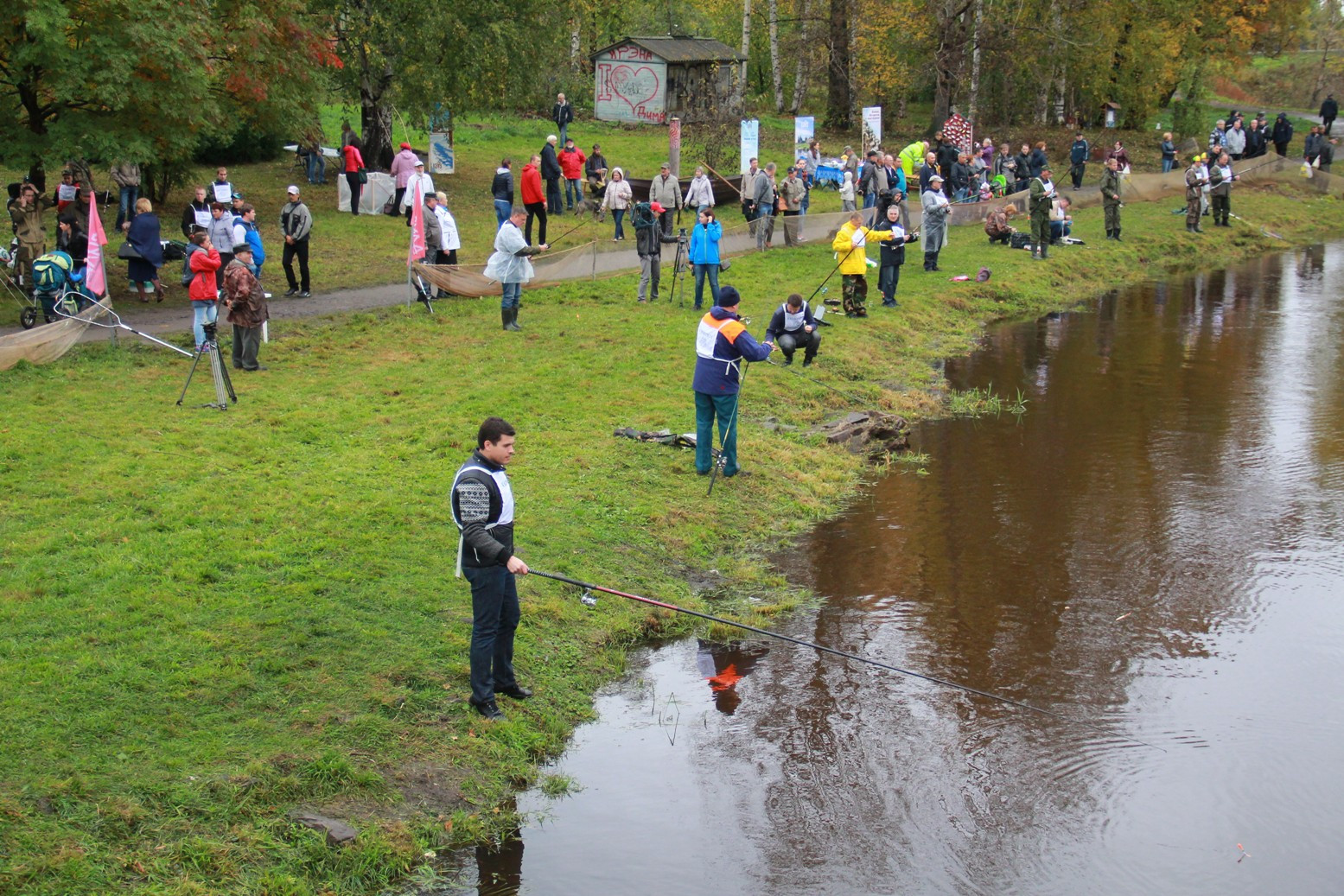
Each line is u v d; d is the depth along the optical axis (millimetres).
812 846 6160
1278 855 6121
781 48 50219
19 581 7707
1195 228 28031
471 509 6594
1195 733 7305
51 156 16500
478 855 6016
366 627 7582
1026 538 10562
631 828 6301
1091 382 16219
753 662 8242
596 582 8930
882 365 16422
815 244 23484
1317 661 8273
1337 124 51750
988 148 31172
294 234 17359
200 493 9508
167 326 15656
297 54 20688
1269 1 45594
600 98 42281
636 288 19094
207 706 6539
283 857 5621
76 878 5137
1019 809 6492
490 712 6980
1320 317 20562
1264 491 11797
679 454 11828
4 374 12766
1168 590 9445
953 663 8203
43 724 6129
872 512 11258
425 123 27688
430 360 14445
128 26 16078
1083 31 38625
